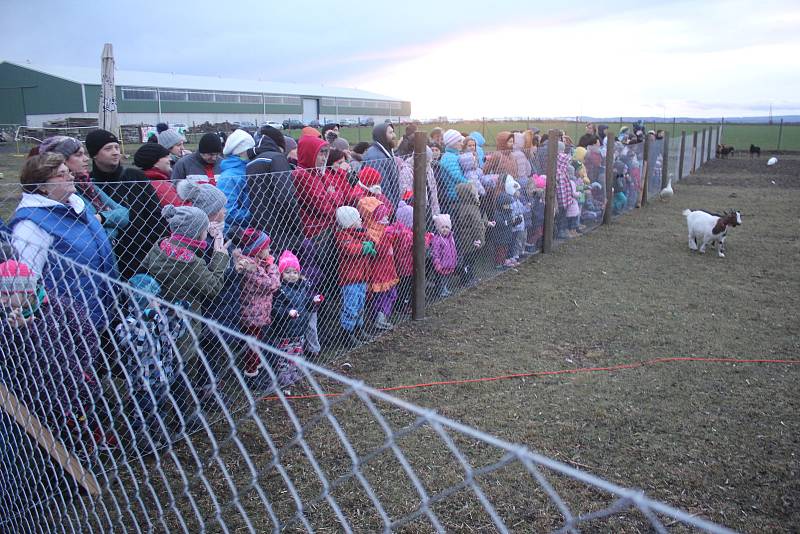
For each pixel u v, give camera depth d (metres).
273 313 3.97
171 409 3.08
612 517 2.63
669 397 3.79
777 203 12.61
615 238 8.95
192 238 3.16
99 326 2.71
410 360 4.39
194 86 50.00
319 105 61.38
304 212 4.27
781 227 9.86
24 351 2.33
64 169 2.82
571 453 3.14
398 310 5.22
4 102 46.41
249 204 4.06
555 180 7.70
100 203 3.36
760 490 2.83
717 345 4.67
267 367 1.35
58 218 2.79
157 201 3.53
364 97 67.94
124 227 3.33
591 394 3.83
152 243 3.46
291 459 3.07
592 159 9.94
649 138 12.15
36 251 2.65
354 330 4.72
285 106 57.28
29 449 2.56
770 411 3.60
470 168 6.21
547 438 3.29
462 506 2.70
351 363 4.34
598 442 3.25
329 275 4.43
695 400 3.74
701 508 2.70
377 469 2.99
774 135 37.09
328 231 4.38
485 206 6.52
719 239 7.74
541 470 2.98
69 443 2.63
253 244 3.68
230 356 1.45
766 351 4.55
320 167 4.43
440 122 44.84
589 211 9.74
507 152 7.00
